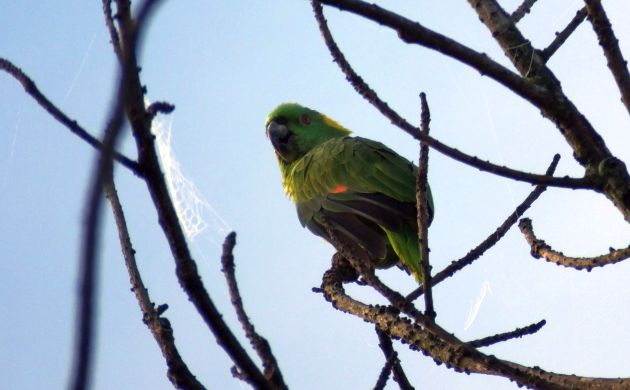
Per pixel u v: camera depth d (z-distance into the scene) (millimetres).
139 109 4203
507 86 6246
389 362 5809
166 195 4242
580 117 6484
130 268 5883
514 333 6805
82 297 2814
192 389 5207
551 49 6816
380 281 6457
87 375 2803
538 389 6074
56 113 4801
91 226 2818
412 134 6184
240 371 4645
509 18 6988
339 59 6332
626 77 6305
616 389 6254
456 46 5938
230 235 4508
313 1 6449
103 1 4980
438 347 6746
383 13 5723
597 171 6391
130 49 2967
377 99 6262
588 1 6305
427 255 6582
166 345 5355
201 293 4293
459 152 6184
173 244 4250
